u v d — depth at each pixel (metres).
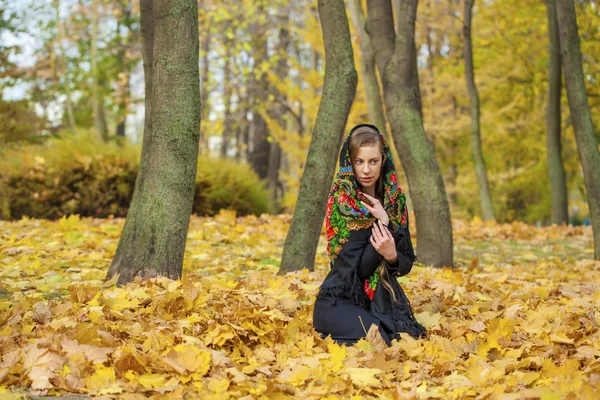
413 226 10.19
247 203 12.49
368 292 3.63
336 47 5.78
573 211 25.36
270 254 7.07
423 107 20.25
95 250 6.66
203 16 20.27
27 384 2.81
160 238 4.75
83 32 23.16
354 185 3.58
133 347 3.06
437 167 6.66
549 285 5.66
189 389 2.85
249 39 21.66
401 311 3.62
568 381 2.90
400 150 6.71
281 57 20.05
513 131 20.39
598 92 17.03
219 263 6.26
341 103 5.73
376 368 3.18
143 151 5.20
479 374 3.10
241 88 22.20
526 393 2.80
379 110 11.41
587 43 16.50
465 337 3.83
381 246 3.47
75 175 11.11
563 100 19.38
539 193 23.58
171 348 3.10
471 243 9.20
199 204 11.98
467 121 19.38
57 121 22.50
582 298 5.02
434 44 21.45
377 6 6.80
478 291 5.31
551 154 13.28
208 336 3.44
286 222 10.20
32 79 21.05
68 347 3.01
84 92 24.89
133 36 23.69
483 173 14.25
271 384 2.80
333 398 2.80
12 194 10.84
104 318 3.71
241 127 27.36
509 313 4.32
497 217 23.30
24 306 3.90
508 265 7.01
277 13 21.06
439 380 3.11
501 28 18.69
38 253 6.18
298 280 4.98
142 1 5.67
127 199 11.41
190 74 4.80
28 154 11.37
